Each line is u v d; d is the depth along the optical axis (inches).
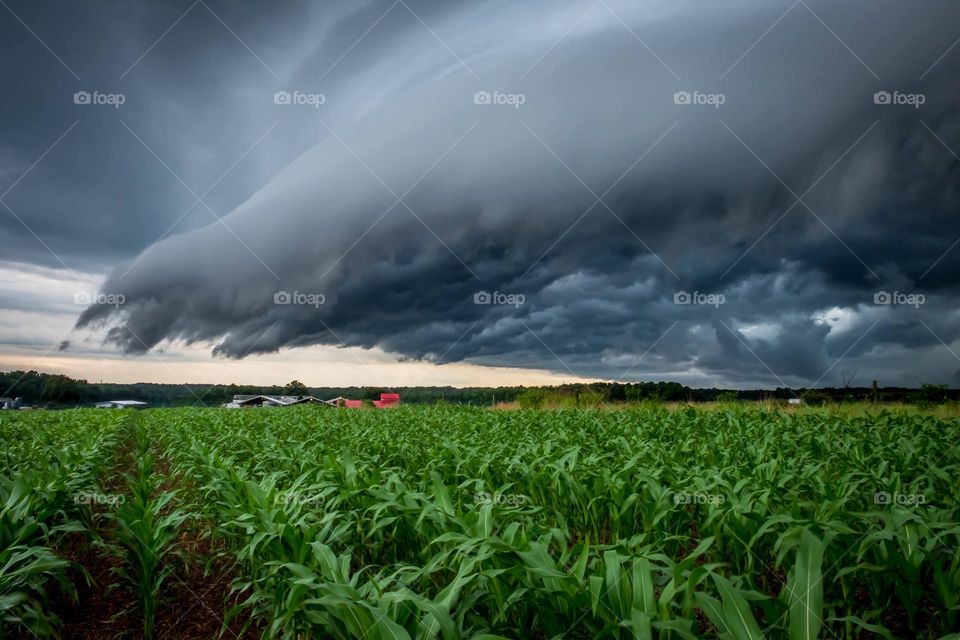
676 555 199.2
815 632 99.7
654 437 418.0
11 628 159.3
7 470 277.7
